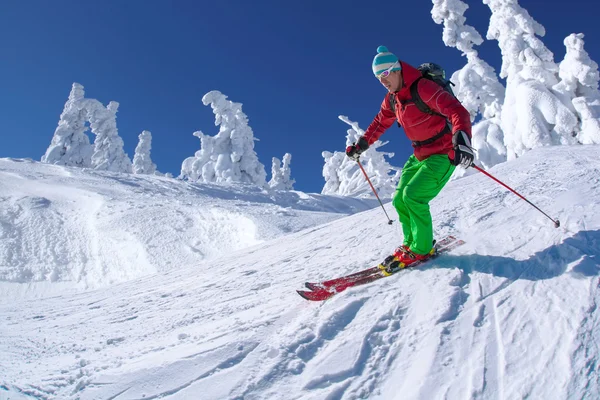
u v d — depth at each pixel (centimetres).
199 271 669
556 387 171
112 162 3431
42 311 582
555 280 246
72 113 3272
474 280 270
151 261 1148
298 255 522
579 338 193
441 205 505
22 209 1458
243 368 223
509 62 1788
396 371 203
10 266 1181
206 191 1880
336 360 218
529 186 500
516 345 201
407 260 309
